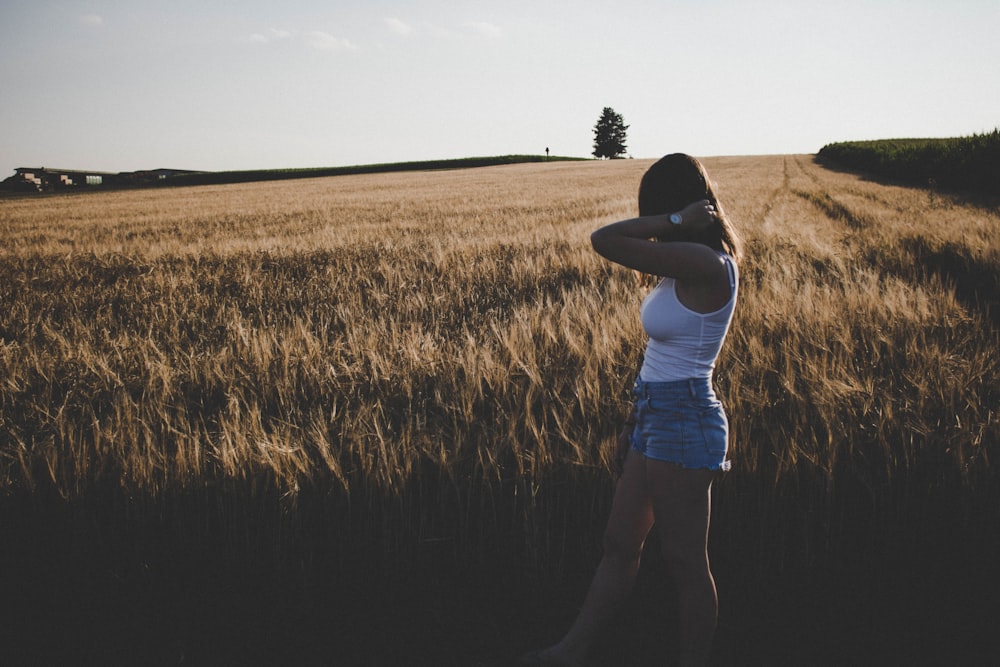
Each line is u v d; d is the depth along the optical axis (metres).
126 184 69.12
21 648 2.11
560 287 5.84
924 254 7.03
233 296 6.25
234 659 2.09
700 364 1.75
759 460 2.51
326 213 17.36
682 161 1.77
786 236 8.03
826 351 3.27
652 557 2.43
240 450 2.56
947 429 2.62
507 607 2.30
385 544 2.41
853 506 2.54
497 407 3.03
